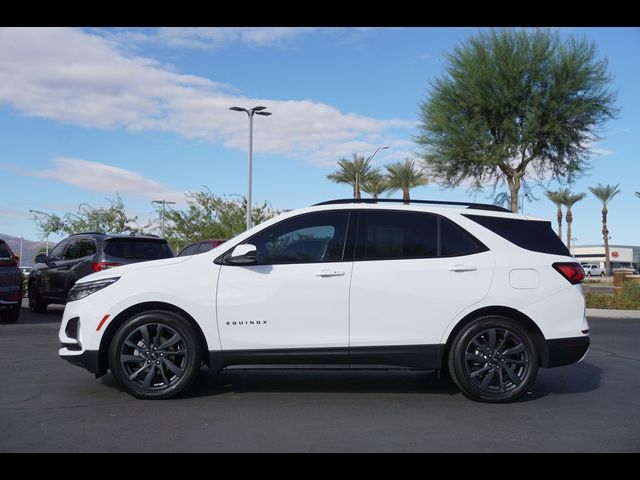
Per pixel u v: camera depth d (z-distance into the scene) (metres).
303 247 6.65
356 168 35.97
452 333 6.54
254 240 6.70
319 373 8.03
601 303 20.91
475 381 6.49
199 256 6.63
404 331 6.46
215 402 6.48
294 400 6.61
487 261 6.58
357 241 6.63
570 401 6.76
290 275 6.48
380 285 6.46
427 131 22.47
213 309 6.42
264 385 7.32
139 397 6.48
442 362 6.57
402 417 5.98
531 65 20.44
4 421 5.74
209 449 5.02
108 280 6.55
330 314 6.44
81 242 14.17
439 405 6.46
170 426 5.62
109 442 5.18
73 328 6.60
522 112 21.05
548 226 6.95
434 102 22.00
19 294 13.24
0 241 13.26
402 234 6.68
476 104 21.28
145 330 6.43
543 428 5.69
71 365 8.42
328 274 6.46
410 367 6.51
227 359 6.46
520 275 6.57
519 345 6.50
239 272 6.51
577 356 6.59
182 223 33.66
